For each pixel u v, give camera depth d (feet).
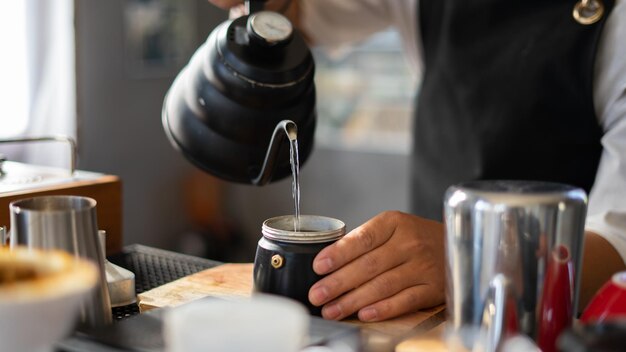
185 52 9.59
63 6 7.41
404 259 2.89
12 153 7.45
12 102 7.34
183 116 3.32
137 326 2.44
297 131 3.27
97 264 2.45
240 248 9.94
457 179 4.60
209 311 1.76
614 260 3.15
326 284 2.73
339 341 2.33
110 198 3.70
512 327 2.20
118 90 8.63
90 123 8.25
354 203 9.48
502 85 4.32
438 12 4.75
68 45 7.48
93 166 8.35
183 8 9.44
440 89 4.69
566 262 2.24
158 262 3.61
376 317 2.78
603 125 4.10
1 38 7.22
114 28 8.48
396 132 9.04
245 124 3.16
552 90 4.17
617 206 3.49
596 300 2.30
